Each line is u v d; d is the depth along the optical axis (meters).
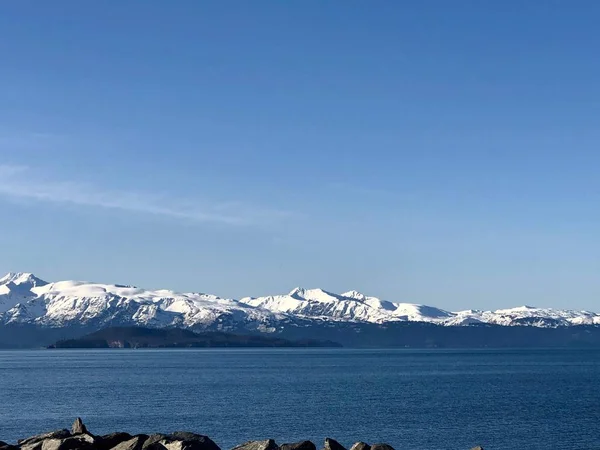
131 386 170.50
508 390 155.38
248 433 88.38
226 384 177.12
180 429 91.69
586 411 111.88
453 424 96.56
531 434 88.25
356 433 88.69
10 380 197.88
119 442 52.59
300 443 51.41
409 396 139.25
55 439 51.88
